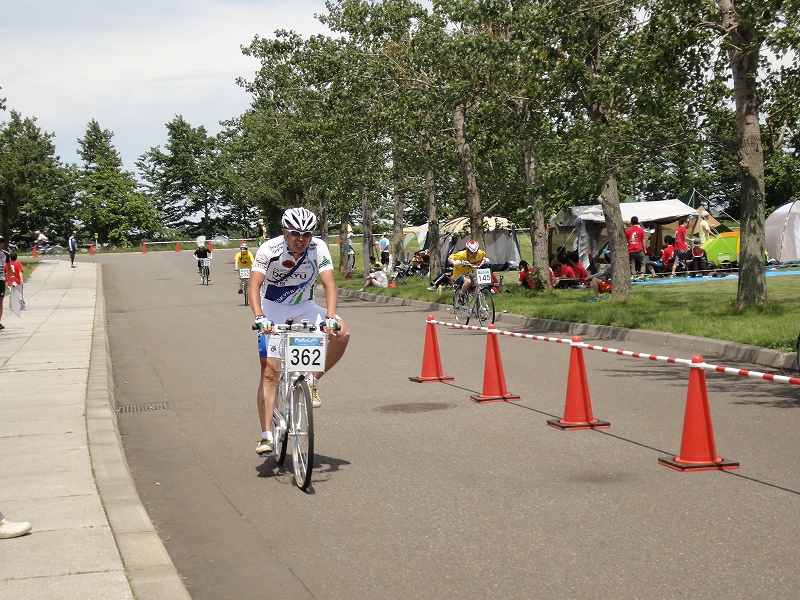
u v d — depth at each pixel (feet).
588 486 22.39
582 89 68.03
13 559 17.01
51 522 19.45
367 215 121.19
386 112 94.27
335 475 24.75
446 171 111.04
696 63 58.23
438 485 23.12
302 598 15.99
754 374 22.00
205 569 17.83
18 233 339.16
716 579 15.85
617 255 77.00
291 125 124.06
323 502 22.16
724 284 92.99
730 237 116.47
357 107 100.63
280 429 25.07
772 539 17.85
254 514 21.50
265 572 17.47
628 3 59.82
